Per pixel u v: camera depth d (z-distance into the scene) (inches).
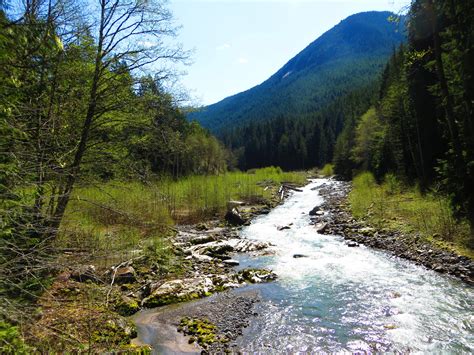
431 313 283.9
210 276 384.8
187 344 237.1
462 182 421.4
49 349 159.0
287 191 1433.3
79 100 288.0
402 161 1079.0
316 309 299.1
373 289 342.6
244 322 273.4
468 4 405.7
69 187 251.6
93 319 205.9
